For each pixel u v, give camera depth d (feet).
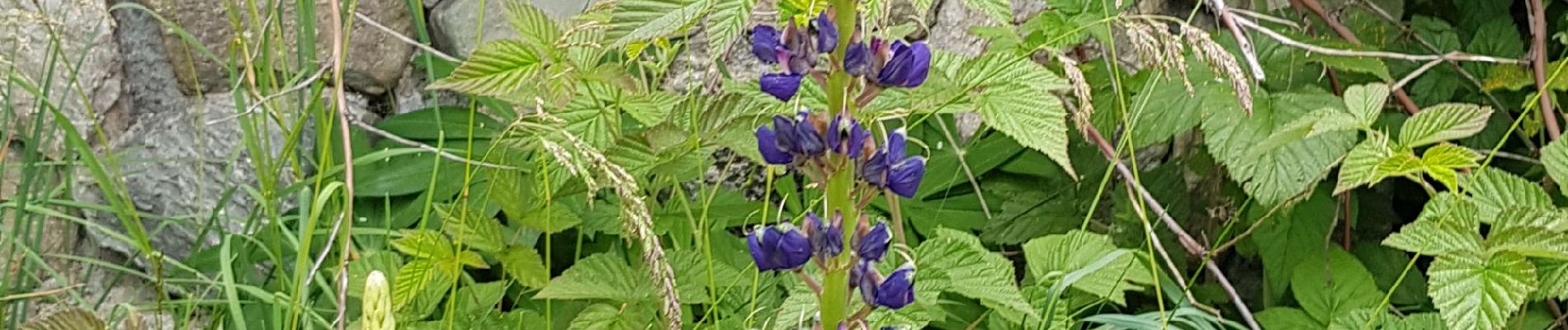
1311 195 3.48
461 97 3.86
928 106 2.57
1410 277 3.63
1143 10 3.92
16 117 3.29
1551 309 3.23
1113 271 2.94
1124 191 3.72
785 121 1.76
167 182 3.67
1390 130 3.51
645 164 2.69
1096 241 2.96
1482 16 3.86
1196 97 3.12
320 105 3.10
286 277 3.10
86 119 3.52
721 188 3.76
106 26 3.53
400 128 3.60
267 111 3.16
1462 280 2.55
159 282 2.84
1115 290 2.90
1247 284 4.05
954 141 3.79
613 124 2.76
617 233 3.21
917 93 2.53
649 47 3.69
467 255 2.84
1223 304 3.77
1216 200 3.84
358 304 3.17
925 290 2.53
